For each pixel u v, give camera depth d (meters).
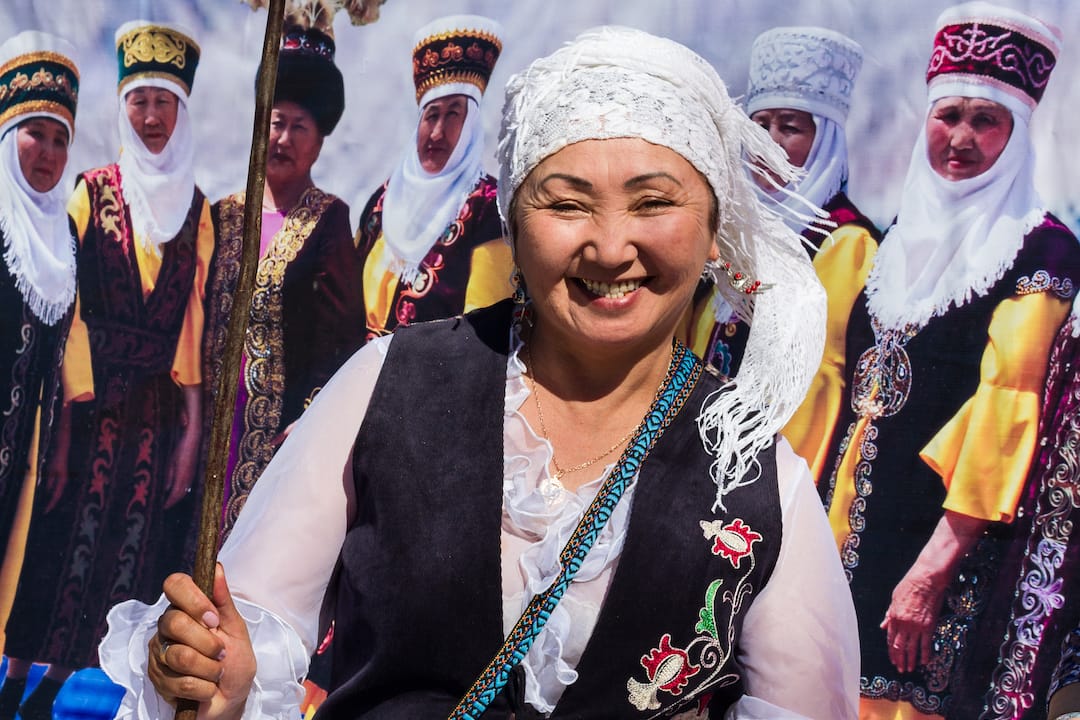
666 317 2.61
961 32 3.98
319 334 4.49
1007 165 3.95
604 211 2.47
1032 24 3.92
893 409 4.05
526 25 4.34
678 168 2.49
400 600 2.51
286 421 4.50
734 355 4.16
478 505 2.56
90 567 4.59
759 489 2.69
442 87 4.40
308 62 4.49
